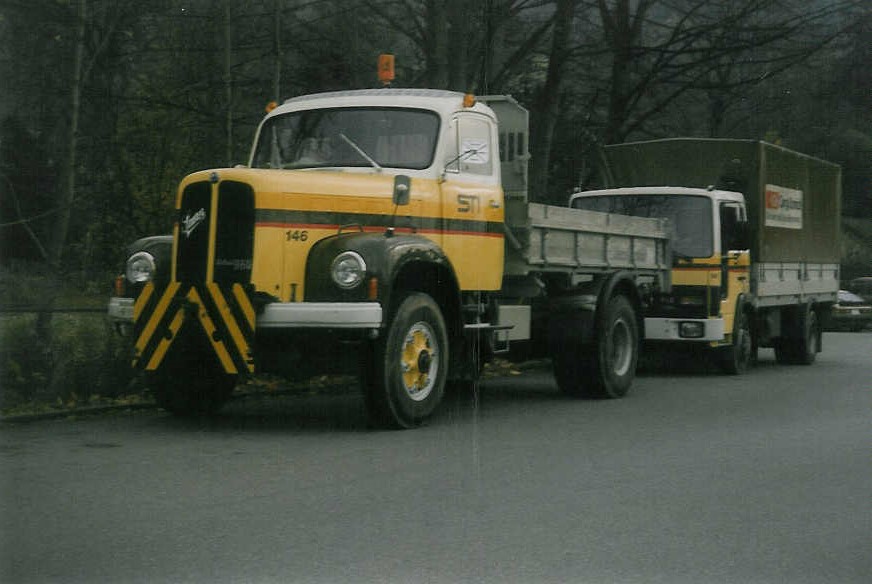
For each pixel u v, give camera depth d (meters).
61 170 12.90
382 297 10.07
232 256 10.20
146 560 5.93
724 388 15.62
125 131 14.55
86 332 12.58
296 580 5.64
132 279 10.74
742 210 18.38
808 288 21.50
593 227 13.90
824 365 21.31
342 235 10.45
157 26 16.30
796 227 20.77
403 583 5.63
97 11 14.26
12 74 14.78
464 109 12.11
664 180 19.59
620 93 21.97
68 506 7.14
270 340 10.28
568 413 12.31
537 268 12.75
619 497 7.73
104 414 11.43
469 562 6.01
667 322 17.22
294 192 10.33
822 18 21.41
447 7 17.98
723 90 23.59
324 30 18.44
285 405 12.41
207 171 10.42
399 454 9.23
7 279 13.33
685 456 9.50
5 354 11.60
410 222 11.23
